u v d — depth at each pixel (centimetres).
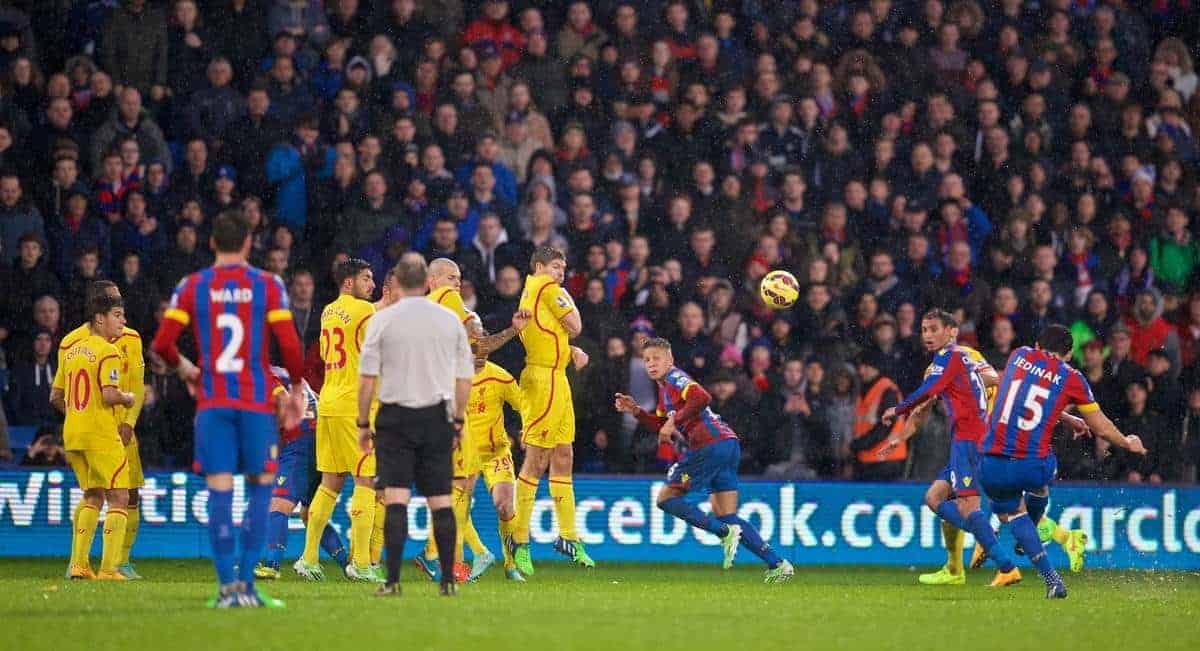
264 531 2472
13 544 4244
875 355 5075
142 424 4731
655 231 5562
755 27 6119
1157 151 6194
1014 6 6362
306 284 4934
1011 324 5400
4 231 4962
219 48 5688
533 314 3691
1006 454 3080
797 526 4544
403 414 2597
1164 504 4625
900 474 4947
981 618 2553
